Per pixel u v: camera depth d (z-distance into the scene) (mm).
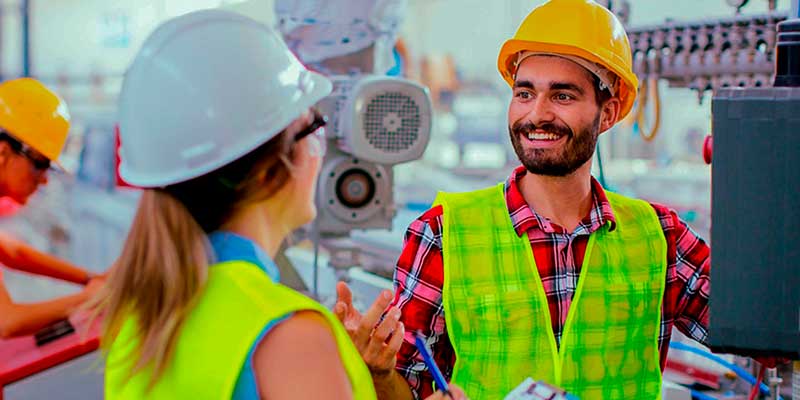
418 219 1558
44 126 2529
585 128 1459
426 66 4422
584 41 1434
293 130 1043
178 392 953
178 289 957
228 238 1017
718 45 1839
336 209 2566
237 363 917
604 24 1465
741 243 1203
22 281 5043
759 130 1178
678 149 2922
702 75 1908
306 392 917
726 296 1218
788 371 1836
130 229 1020
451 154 4543
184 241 976
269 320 929
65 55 5449
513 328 1479
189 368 949
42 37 5320
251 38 1033
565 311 1493
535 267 1489
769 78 1797
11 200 2611
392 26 2719
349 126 2430
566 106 1453
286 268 2688
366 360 1272
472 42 4160
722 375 2082
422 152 2508
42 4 5316
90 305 1059
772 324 1199
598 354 1488
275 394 920
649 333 1535
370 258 3328
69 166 5848
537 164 1464
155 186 994
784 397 1774
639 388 1524
